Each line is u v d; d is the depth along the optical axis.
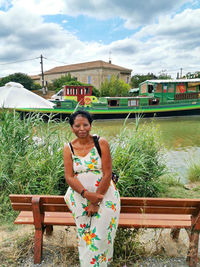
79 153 1.97
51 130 4.85
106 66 41.78
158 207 2.31
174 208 2.30
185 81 24.33
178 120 22.30
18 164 4.30
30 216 2.55
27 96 10.13
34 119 4.92
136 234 2.60
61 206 2.35
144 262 2.43
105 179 1.92
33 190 3.96
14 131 4.41
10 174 4.08
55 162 4.18
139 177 4.22
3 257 2.52
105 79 37.84
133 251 2.53
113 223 1.96
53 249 2.65
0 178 3.86
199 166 6.13
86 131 1.90
